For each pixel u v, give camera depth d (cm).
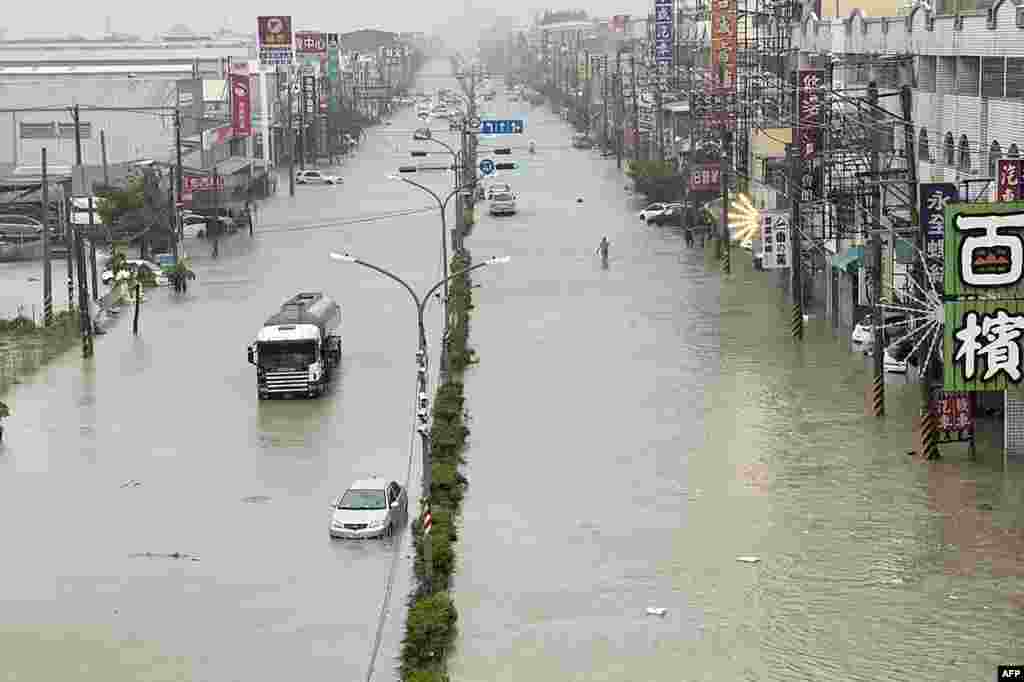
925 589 6406
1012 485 7800
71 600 6525
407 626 6066
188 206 19450
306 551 7119
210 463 8650
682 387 10238
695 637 5969
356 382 10669
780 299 13725
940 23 10438
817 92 11569
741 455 8519
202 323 13125
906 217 10956
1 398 10375
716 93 17862
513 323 12838
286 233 19262
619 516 7494
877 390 9262
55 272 16288
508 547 7088
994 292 6869
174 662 5853
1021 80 8988
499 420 9488
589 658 5784
